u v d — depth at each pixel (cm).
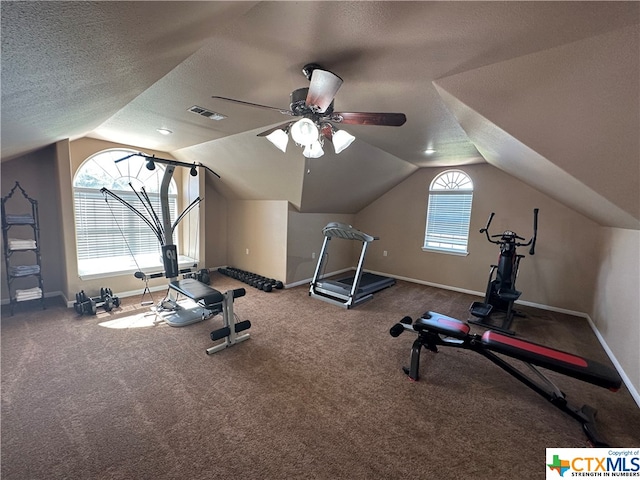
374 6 118
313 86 149
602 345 304
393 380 229
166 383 215
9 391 200
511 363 260
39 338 277
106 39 100
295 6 119
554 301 406
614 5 113
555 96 156
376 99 227
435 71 178
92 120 254
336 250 584
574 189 222
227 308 278
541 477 149
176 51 143
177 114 273
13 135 204
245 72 186
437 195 514
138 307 364
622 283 271
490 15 122
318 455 158
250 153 383
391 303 419
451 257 499
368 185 497
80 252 401
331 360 256
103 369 230
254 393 207
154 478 141
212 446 161
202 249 487
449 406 200
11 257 354
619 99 142
